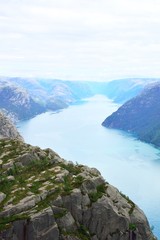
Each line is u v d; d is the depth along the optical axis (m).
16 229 55.84
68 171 71.62
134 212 67.75
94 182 68.50
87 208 62.91
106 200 64.69
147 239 67.00
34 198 60.50
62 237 57.94
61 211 60.16
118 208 66.31
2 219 56.78
